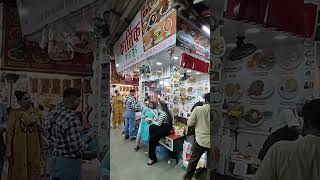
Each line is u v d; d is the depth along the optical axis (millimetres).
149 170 4859
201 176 3467
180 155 5223
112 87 12094
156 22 2713
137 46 3371
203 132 3646
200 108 3680
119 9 3736
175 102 6516
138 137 6414
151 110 6336
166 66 6762
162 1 2562
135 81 13070
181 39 2471
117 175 4605
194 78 6137
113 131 9531
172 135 5344
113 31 4469
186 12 2439
